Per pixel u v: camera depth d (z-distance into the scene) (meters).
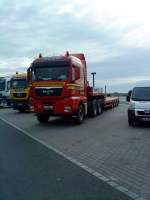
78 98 18.11
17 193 6.15
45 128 16.64
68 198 5.84
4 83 33.34
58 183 6.77
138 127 16.45
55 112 17.20
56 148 10.93
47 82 17.20
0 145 11.55
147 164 8.51
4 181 6.95
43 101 17.38
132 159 9.12
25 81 26.69
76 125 17.73
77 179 7.07
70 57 17.23
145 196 5.96
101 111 25.11
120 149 10.66
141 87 17.33
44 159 9.15
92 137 13.34
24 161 8.88
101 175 7.40
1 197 5.94
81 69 19.05
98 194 6.05
